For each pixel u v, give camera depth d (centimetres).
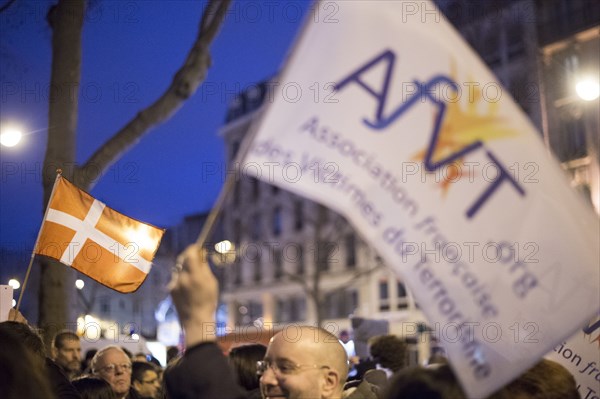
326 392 318
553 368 246
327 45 231
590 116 3061
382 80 233
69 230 536
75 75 839
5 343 224
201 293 207
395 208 227
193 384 203
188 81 852
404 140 231
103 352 585
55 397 229
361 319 977
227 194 215
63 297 831
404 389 226
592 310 227
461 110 234
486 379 218
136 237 544
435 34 237
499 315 223
